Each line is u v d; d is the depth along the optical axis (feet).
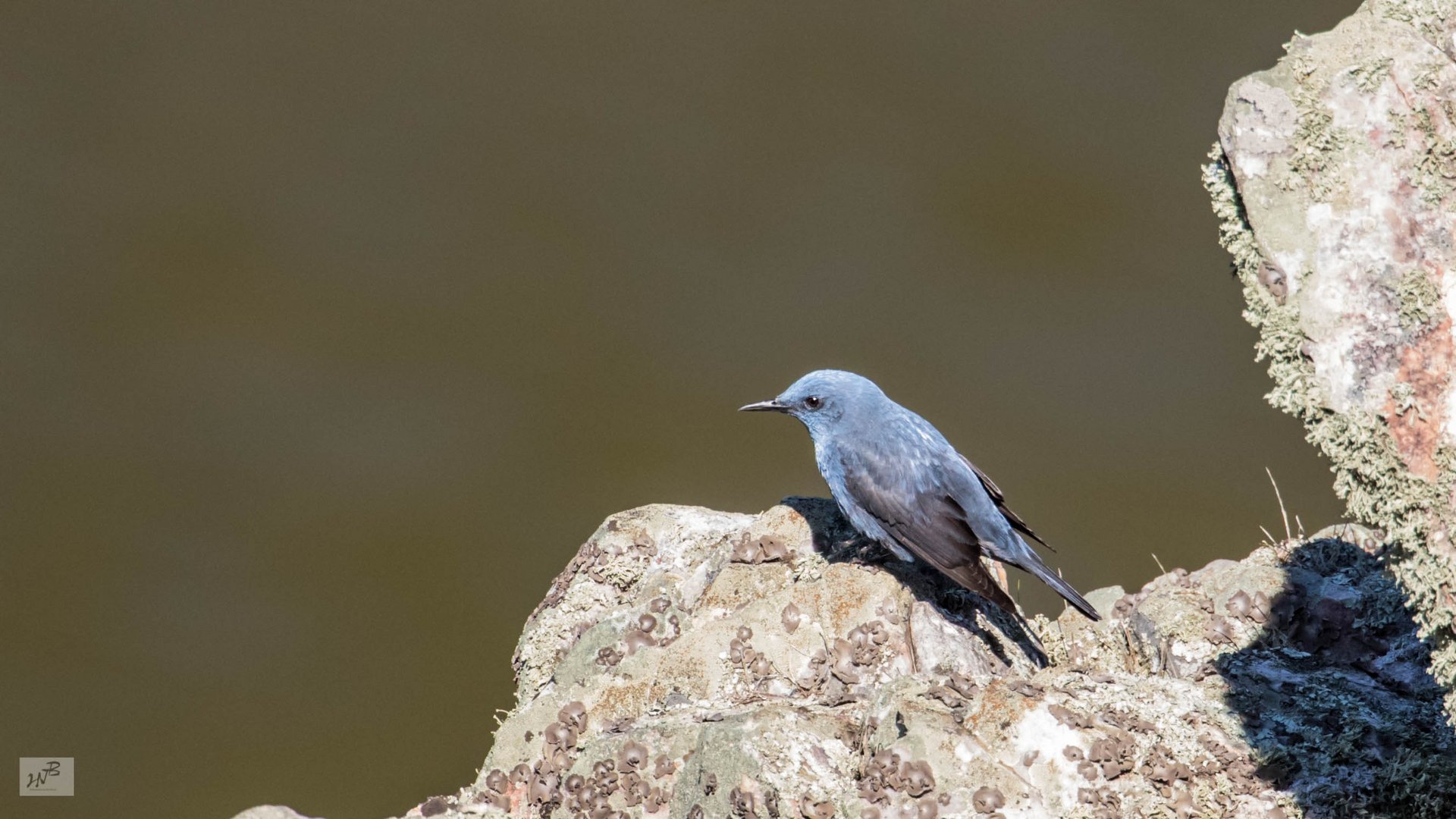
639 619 47.55
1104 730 36.24
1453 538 29.53
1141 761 35.88
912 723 36.24
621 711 43.27
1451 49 32.09
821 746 37.60
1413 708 39.99
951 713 37.06
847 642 43.42
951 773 35.14
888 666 42.86
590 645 47.73
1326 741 37.63
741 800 36.14
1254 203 31.19
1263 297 31.35
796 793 35.83
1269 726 38.68
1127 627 48.14
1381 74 30.96
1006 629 48.06
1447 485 29.50
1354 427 30.04
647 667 44.21
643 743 40.06
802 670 43.27
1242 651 43.93
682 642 44.27
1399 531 29.99
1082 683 39.01
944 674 40.01
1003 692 37.01
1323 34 31.86
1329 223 30.66
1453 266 29.96
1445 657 30.17
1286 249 30.83
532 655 50.34
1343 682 41.24
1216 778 35.86
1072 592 47.67
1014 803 34.65
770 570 47.85
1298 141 31.01
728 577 47.75
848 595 44.70
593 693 43.70
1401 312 29.99
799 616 44.27
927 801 34.65
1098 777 35.27
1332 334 30.40
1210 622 45.91
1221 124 31.73
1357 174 30.66
